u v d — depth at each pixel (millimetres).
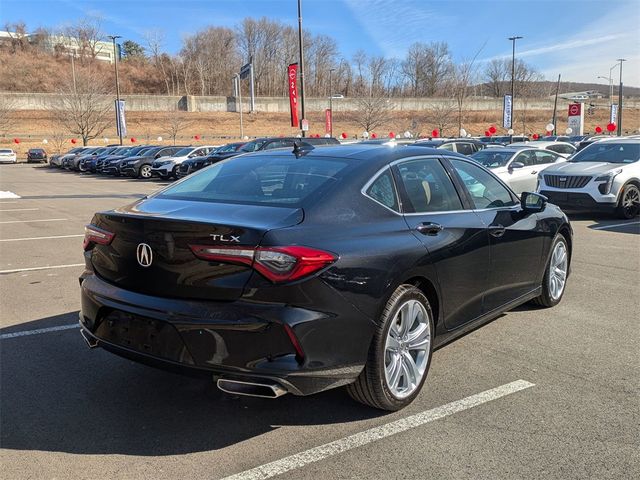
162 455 3145
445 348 4754
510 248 4758
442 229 3977
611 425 3447
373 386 3439
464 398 3820
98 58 123938
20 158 55031
